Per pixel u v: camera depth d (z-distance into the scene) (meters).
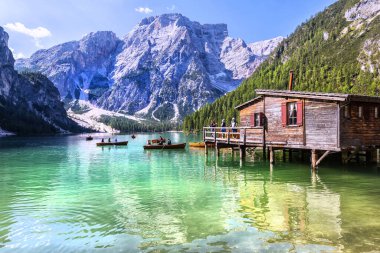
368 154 31.64
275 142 31.06
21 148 69.06
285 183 22.72
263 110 33.44
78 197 19.67
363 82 145.50
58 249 11.64
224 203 17.39
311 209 15.90
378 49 173.12
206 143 42.19
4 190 22.22
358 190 20.08
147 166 34.53
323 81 163.38
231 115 151.38
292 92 29.27
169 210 16.22
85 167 34.91
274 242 11.75
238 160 37.44
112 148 66.94
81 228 13.77
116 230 13.41
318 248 11.13
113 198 19.16
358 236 12.16
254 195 19.19
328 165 30.86
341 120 25.89
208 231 13.04
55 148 68.62
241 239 12.10
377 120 28.70
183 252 11.08
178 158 42.12
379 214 14.88
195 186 22.31
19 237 12.87
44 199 19.30
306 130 28.42
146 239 12.34
